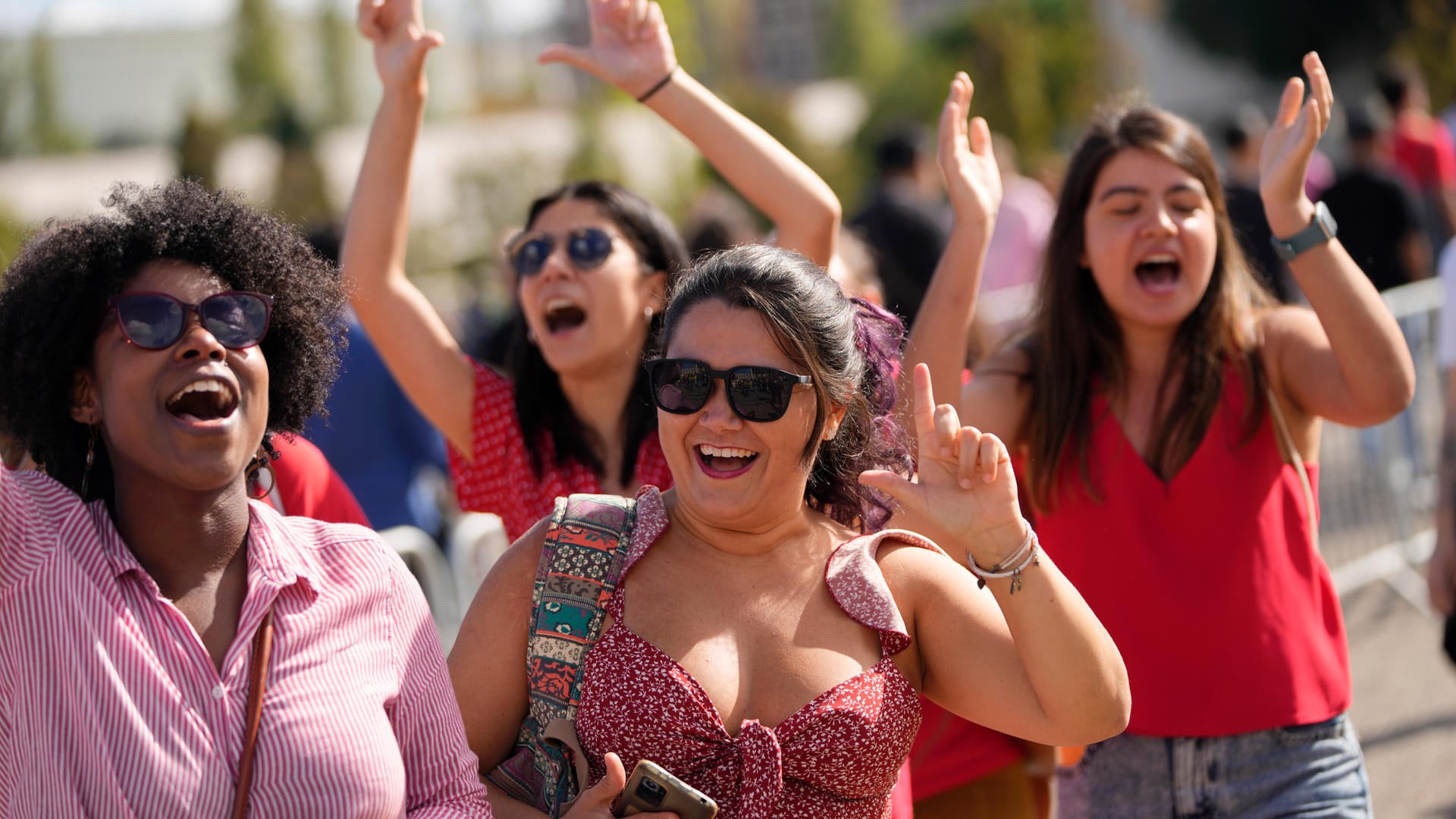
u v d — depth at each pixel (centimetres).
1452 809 472
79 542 199
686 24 5159
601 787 221
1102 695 232
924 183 914
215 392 205
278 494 326
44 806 189
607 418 352
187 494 206
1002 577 229
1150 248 336
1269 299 360
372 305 348
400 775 209
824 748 225
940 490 231
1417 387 742
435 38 348
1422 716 554
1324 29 3117
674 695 226
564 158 3144
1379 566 728
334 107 4706
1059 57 3584
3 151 5659
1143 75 3509
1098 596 334
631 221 353
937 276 343
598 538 241
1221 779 323
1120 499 334
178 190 215
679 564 241
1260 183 329
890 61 6425
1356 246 871
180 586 206
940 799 333
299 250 227
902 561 247
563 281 346
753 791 223
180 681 197
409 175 357
